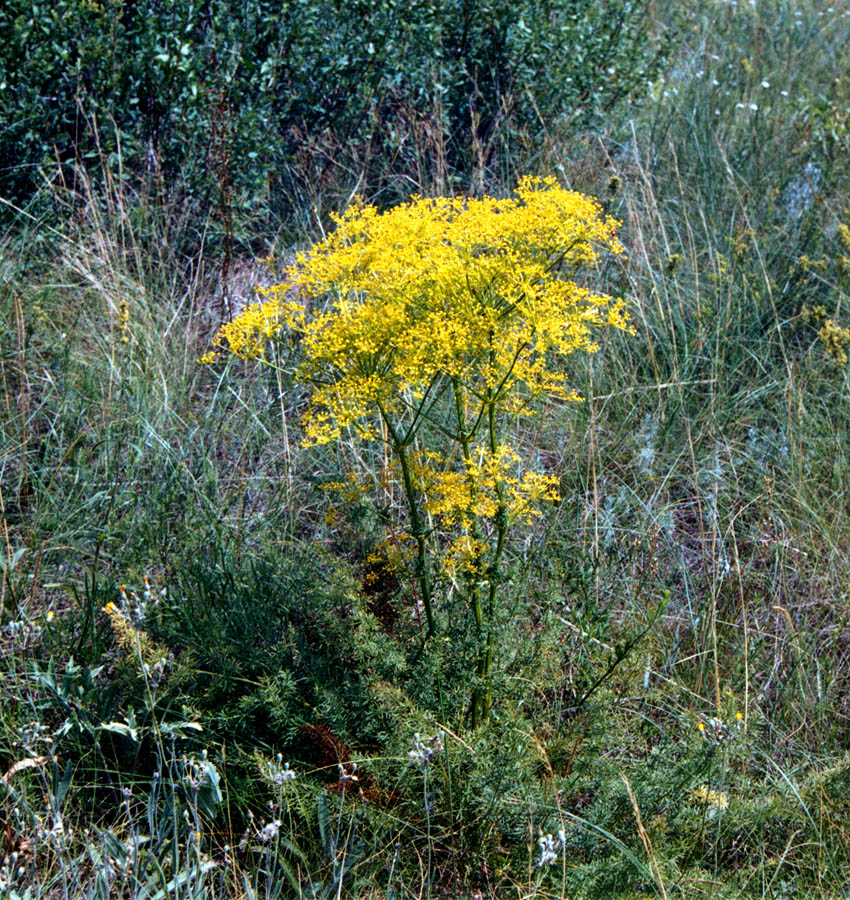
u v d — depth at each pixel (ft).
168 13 15.74
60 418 11.88
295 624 8.86
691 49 24.16
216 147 15.15
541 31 19.33
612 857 7.16
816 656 9.52
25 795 7.29
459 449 10.95
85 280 14.42
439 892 7.36
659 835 7.25
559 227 6.92
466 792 7.24
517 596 8.48
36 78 15.06
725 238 15.39
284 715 7.61
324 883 7.09
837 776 7.84
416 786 7.57
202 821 7.45
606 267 14.55
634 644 8.02
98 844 7.29
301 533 11.02
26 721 7.90
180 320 13.82
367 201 16.97
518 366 7.07
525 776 7.45
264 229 17.02
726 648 9.67
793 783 7.93
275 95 16.66
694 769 7.43
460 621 8.42
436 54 18.16
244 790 7.58
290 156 16.88
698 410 12.92
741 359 13.60
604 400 12.71
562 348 7.11
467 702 7.99
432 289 7.05
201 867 6.56
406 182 17.19
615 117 20.54
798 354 13.94
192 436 11.74
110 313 13.05
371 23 17.34
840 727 8.93
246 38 16.49
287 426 12.26
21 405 12.16
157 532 10.42
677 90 21.48
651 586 10.44
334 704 7.68
